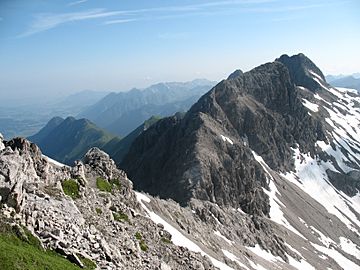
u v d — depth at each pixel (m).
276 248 127.88
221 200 143.62
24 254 27.14
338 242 177.25
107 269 33.16
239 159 171.00
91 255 33.56
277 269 108.38
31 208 33.53
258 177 183.88
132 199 65.62
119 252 38.62
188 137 179.50
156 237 55.12
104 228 42.81
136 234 49.56
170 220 80.81
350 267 151.12
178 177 148.62
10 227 29.25
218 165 157.75
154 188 168.75
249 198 157.12
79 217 37.47
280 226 153.75
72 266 29.91
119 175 67.25
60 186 44.00
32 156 44.38
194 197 133.75
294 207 186.88
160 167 185.62
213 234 98.44
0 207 30.03
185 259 53.19
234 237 113.69
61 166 53.81
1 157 33.06
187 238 74.25
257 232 128.75
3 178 31.31
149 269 41.16
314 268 131.00
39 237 31.38
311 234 168.38
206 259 61.94
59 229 33.00
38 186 39.03
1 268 24.83
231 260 82.44
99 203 49.75
